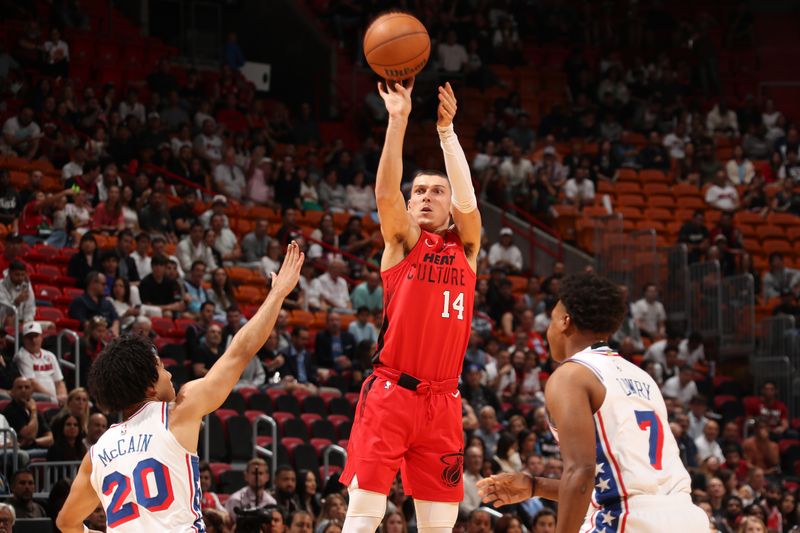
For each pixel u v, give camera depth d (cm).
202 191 2895
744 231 3416
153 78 3209
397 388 833
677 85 4016
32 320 2062
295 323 2517
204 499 1658
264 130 3281
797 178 3738
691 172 3647
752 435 2541
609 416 652
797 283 3172
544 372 2586
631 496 645
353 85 3981
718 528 1903
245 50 3981
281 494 1722
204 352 2072
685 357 2770
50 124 2800
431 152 3634
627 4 4391
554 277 2850
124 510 708
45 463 1605
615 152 3622
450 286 845
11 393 1736
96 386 730
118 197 2498
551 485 732
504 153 3472
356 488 830
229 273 2569
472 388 2270
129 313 2156
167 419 720
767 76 4397
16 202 2464
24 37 3070
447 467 843
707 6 4506
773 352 2866
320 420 2097
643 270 3052
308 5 4016
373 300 2630
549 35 4203
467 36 3947
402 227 836
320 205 3131
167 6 3709
